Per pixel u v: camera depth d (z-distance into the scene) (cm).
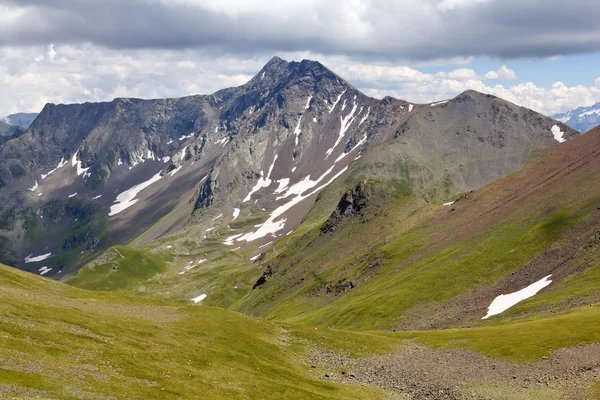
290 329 11900
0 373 5212
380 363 10000
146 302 11962
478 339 10338
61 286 12488
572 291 12781
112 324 8744
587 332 9206
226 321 11162
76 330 7731
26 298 9125
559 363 8400
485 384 8319
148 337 8619
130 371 6688
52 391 5184
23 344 6381
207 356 8475
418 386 8700
